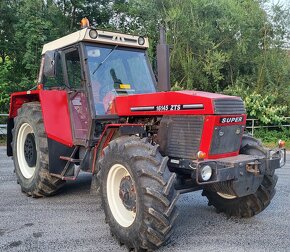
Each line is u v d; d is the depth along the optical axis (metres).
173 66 15.34
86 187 6.33
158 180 3.47
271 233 4.24
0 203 5.34
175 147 4.15
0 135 12.80
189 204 5.39
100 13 18.66
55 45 5.42
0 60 15.48
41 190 5.43
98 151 4.59
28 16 15.12
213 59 15.16
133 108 4.53
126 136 4.11
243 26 15.89
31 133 5.72
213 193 4.81
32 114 5.57
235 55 15.93
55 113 5.20
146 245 3.50
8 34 15.38
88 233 4.18
